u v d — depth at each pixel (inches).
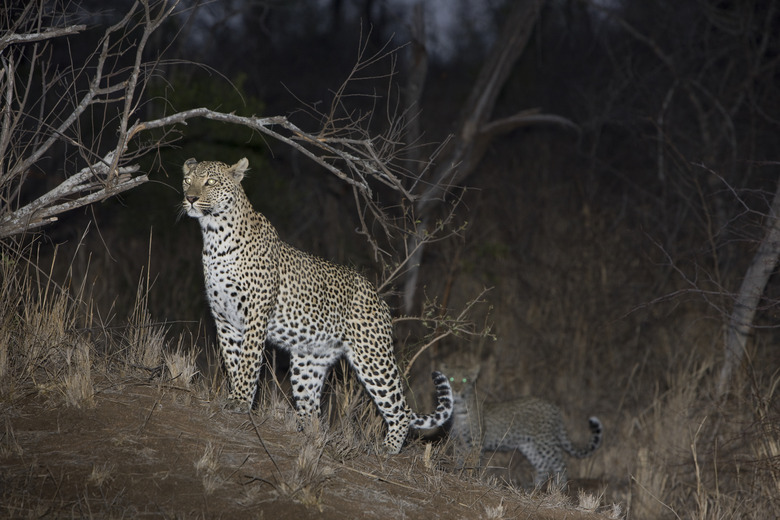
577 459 532.7
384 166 324.2
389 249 595.8
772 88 661.3
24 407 256.1
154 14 615.8
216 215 303.7
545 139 930.7
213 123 541.0
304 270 327.0
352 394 384.5
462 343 605.6
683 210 671.1
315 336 329.7
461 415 463.5
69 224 683.4
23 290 312.3
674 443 478.6
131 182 304.5
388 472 282.8
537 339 633.0
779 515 379.2
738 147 647.8
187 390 295.0
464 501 275.6
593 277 669.3
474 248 682.2
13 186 486.0
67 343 300.2
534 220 761.0
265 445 265.4
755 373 458.3
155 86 545.0
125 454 236.7
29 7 299.3
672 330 613.9
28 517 199.2
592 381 598.5
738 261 582.9
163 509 213.9
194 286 607.5
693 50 737.0
